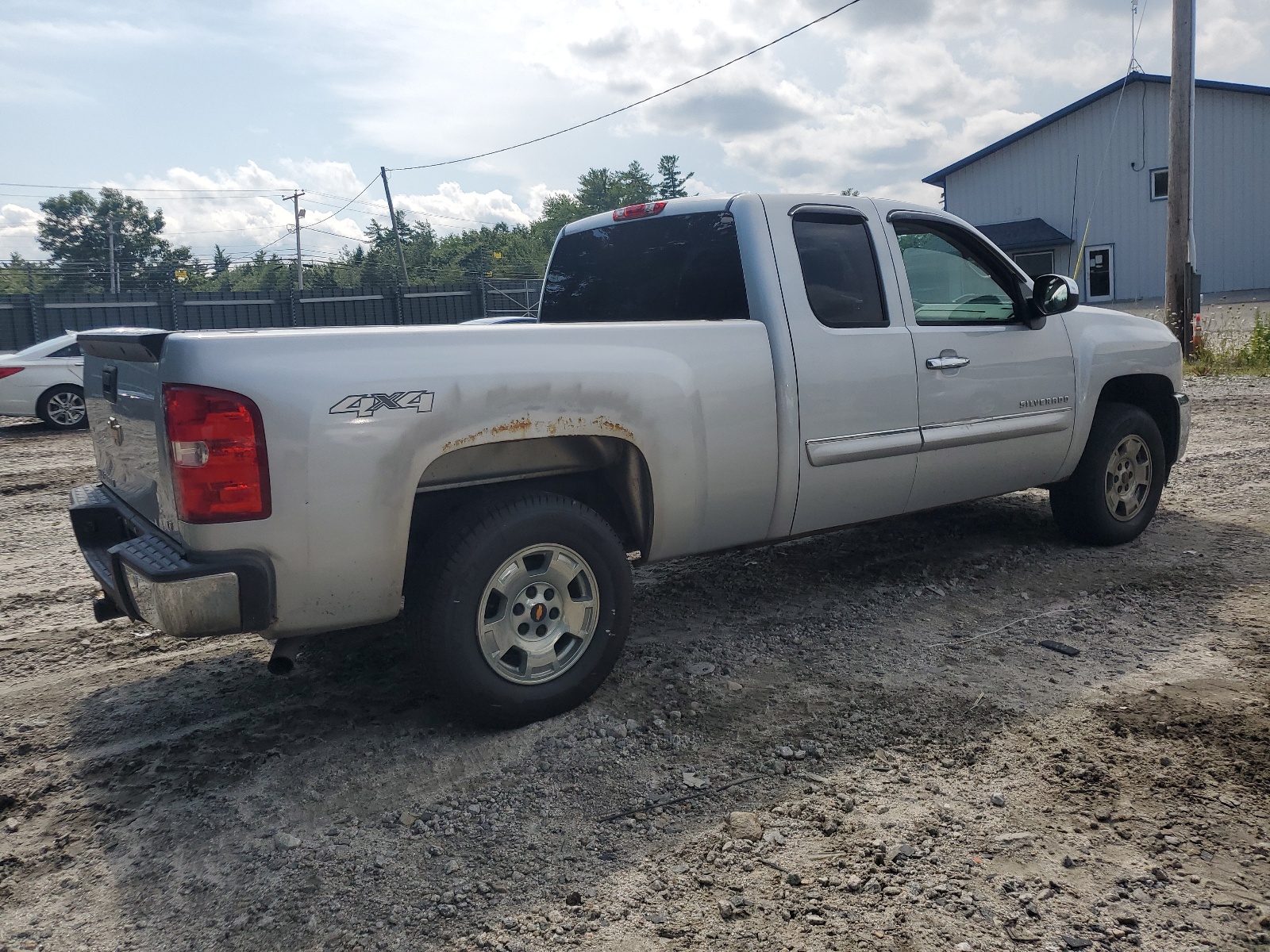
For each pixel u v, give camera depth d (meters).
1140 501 5.65
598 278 4.95
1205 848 2.61
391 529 3.11
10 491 8.65
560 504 3.44
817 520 4.29
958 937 2.28
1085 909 2.37
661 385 3.66
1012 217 36.97
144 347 2.99
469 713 3.35
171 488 2.97
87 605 5.11
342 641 4.43
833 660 4.02
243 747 3.40
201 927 2.43
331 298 32.44
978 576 5.09
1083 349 5.26
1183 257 15.02
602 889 2.52
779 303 4.06
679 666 4.00
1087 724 3.35
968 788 2.96
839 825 2.77
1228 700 3.49
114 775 3.22
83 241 104.81
